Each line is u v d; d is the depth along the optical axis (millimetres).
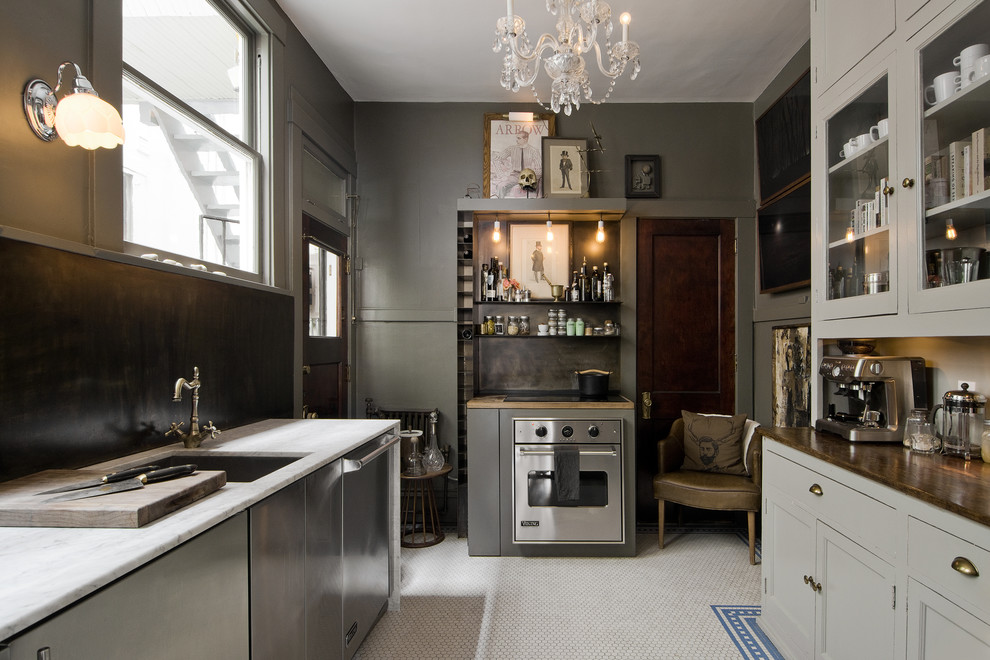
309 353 3156
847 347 2283
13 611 738
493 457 3305
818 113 2295
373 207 3883
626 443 3271
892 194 1811
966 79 1584
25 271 1336
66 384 1461
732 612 2561
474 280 3816
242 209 2574
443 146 3885
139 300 1737
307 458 1736
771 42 3064
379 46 3135
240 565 1286
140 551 958
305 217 3107
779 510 2176
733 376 3848
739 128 3859
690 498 3201
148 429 1779
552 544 3268
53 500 1142
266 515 1405
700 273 3865
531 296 3906
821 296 2281
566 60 1817
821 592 1838
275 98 2678
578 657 2197
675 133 3867
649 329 3861
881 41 1866
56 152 1476
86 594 840
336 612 1889
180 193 2109
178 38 2090
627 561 3195
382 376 3871
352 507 2051
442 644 2301
